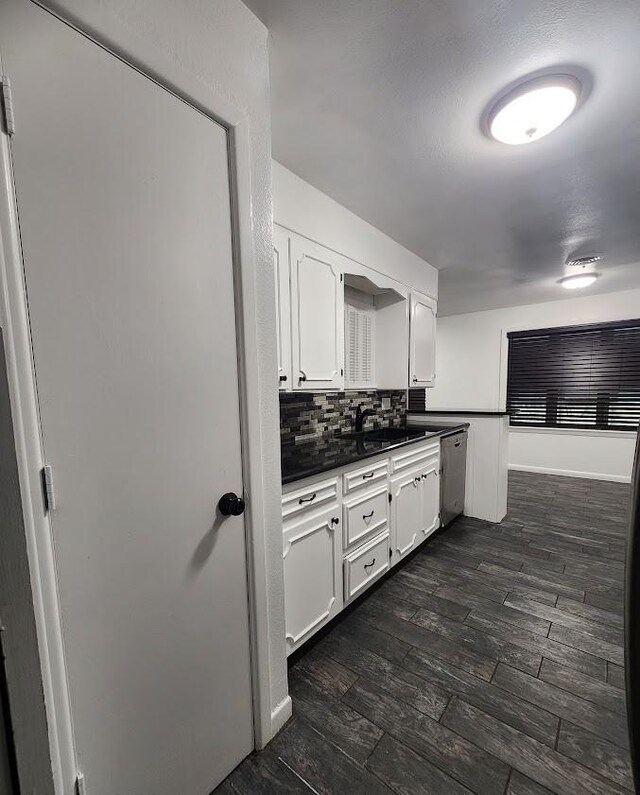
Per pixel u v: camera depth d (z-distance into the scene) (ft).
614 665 4.81
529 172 5.77
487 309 16.34
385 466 6.75
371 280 7.75
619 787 3.33
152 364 2.70
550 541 8.79
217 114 3.01
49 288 2.15
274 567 3.86
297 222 5.84
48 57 2.09
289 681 4.61
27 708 1.75
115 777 2.62
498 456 9.98
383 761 3.59
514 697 4.32
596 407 14.23
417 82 4.00
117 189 2.44
